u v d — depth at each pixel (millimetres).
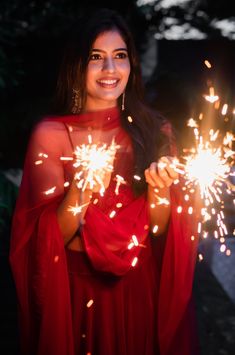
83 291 3010
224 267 5984
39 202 2943
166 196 2977
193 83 13766
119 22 3084
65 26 9703
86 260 2996
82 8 9789
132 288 3049
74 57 3061
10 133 10625
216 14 13180
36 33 9688
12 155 10836
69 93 3111
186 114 5801
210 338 4523
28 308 3053
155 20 11438
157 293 3125
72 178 3021
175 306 3088
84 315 3020
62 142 3045
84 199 2787
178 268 3064
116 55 3057
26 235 2992
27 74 10328
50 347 2977
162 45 13805
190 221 3090
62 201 2881
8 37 8562
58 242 2916
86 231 2924
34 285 2996
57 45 9969
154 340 3127
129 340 3051
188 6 12391
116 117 3127
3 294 5547
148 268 3098
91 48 3027
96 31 3027
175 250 3049
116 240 2941
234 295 5379
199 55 14117
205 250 6363
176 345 3197
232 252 6324
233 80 13789
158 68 12609
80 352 3045
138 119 3152
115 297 3006
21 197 3021
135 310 3059
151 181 2730
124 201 3012
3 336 4648
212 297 5328
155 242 3162
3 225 6195
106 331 3002
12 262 3035
